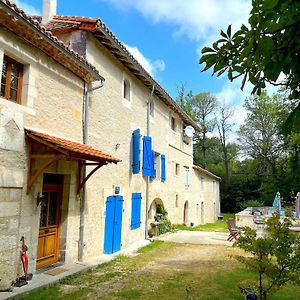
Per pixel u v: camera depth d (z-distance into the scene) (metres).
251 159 36.44
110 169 10.06
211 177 29.58
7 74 6.00
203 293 6.19
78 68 7.82
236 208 36.97
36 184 6.51
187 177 21.39
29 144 6.28
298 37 1.61
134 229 12.07
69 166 7.80
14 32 5.82
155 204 16.03
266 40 1.56
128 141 11.56
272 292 5.46
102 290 6.27
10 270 5.75
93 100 9.01
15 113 5.91
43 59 6.76
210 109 39.44
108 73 10.02
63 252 7.74
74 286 6.46
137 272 7.76
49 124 6.94
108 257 9.10
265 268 5.36
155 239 13.09
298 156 30.09
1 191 5.61
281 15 1.58
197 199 24.34
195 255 10.07
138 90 12.65
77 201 8.18
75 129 7.98
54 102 7.13
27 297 5.58
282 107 27.41
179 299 5.83
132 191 11.91
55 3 10.16
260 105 34.47
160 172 15.42
